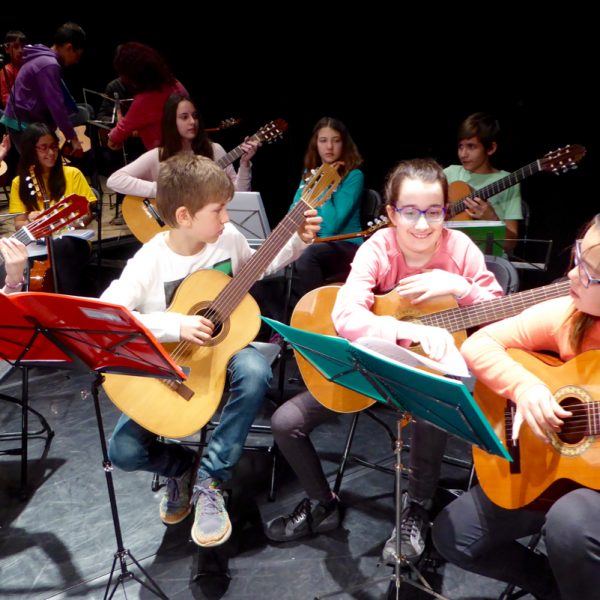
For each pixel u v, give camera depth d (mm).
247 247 2502
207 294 2246
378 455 2857
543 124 5086
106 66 7238
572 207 4984
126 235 5477
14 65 5398
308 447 2312
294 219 2305
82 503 2609
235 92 6426
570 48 4859
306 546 2359
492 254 2957
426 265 2238
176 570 2270
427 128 5555
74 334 1766
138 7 6680
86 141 5719
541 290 1992
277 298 3658
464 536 1871
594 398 1730
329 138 3631
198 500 2238
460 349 2033
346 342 1558
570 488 1772
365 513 2512
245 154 3883
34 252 3451
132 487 2693
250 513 2529
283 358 3215
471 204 3346
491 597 2129
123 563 2062
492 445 1495
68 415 3215
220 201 2180
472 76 5250
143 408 2160
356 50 5652
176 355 2203
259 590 2178
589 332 1739
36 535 2447
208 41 6398
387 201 2176
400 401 1707
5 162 5445
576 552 1617
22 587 2219
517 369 1769
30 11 7164
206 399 2180
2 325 1787
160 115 4312
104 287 4531
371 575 2225
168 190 2176
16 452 2836
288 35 5945
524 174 3273
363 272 2213
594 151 5000
